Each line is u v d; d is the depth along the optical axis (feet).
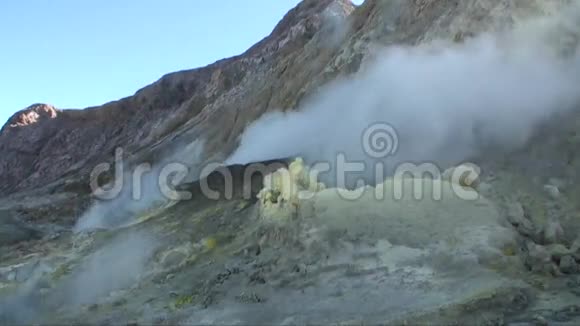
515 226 26.53
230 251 29.50
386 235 25.71
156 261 31.12
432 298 21.06
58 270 33.68
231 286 25.44
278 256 26.86
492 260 23.75
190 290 26.21
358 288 22.76
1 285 32.68
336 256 25.27
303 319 20.86
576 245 24.59
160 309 24.68
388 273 23.56
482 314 19.75
